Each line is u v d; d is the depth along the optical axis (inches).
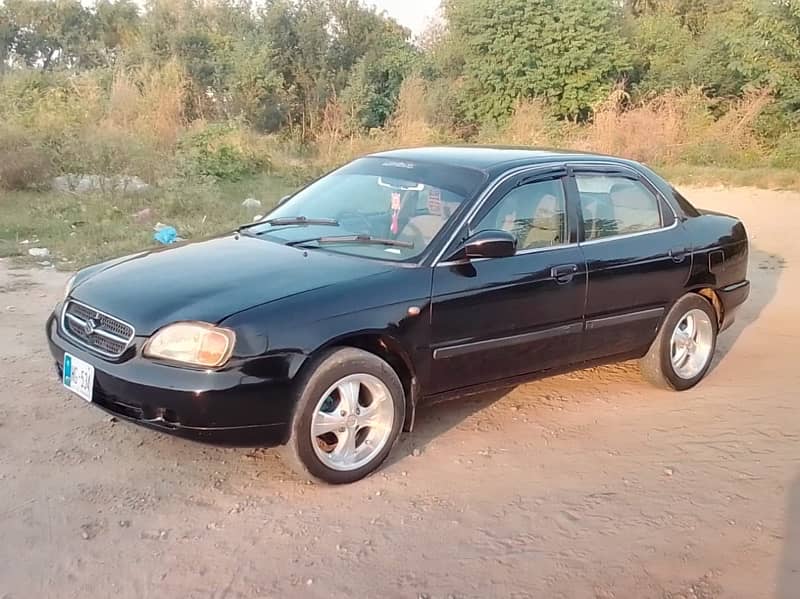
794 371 256.1
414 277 177.9
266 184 632.4
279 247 193.3
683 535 157.8
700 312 238.2
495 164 205.6
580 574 144.0
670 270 226.2
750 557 151.1
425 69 1107.3
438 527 157.6
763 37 911.7
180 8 1182.9
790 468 187.8
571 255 204.7
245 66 1006.4
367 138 862.5
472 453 190.4
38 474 170.4
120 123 701.3
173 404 154.3
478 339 187.9
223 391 153.9
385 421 175.9
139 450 183.2
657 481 179.6
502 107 1042.7
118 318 163.9
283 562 144.3
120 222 446.6
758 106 915.4
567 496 171.6
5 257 367.2
